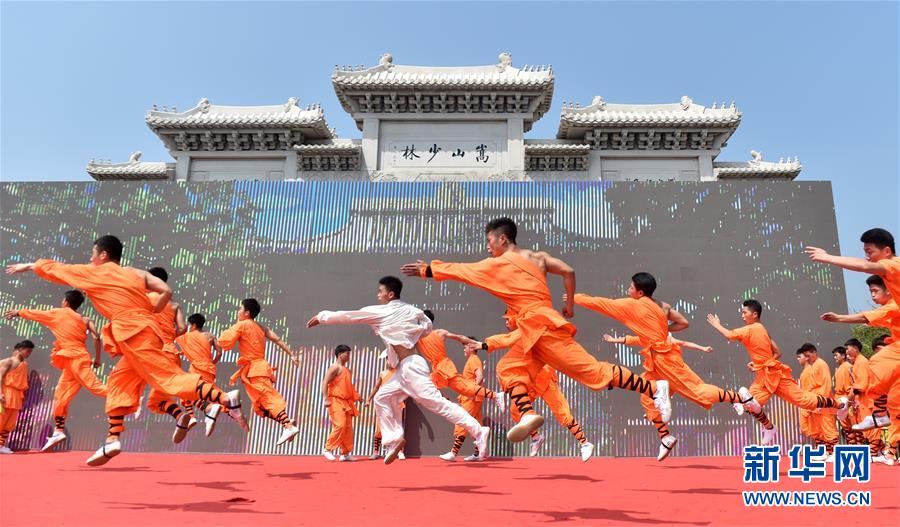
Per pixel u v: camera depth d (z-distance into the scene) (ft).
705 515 12.45
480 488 16.80
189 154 83.71
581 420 29.43
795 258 31.07
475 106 81.46
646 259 31.48
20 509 12.71
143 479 18.49
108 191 34.06
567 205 32.55
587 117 79.61
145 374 16.35
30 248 33.14
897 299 16.19
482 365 29.30
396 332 17.69
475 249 32.32
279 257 32.58
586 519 11.91
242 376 25.58
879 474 20.20
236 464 24.22
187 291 32.19
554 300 30.96
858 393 25.63
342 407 26.99
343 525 11.14
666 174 81.82
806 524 11.50
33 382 30.86
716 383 29.63
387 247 32.55
